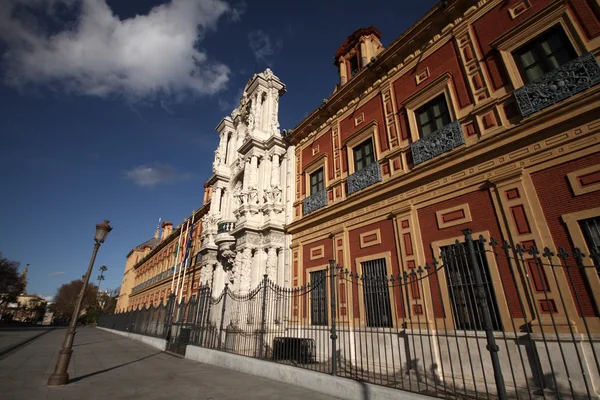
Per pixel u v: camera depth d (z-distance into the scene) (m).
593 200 6.54
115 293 70.12
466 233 5.59
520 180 7.66
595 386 5.84
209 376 8.80
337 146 14.21
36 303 84.69
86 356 12.82
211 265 22.14
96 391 6.82
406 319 9.10
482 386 7.15
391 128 11.66
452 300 8.31
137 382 7.86
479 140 8.61
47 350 14.74
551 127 7.31
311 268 13.56
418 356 8.55
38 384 7.29
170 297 17.50
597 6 7.27
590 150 6.77
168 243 36.94
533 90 7.79
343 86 13.99
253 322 12.75
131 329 25.86
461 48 9.92
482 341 7.44
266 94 20.95
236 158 24.50
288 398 6.49
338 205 12.72
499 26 9.12
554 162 7.24
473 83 9.35
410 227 9.86
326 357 11.15
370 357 9.80
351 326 10.80
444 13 10.41
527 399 6.30
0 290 45.47
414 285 9.27
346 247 12.05
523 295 7.05
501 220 7.82
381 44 16.17
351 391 6.36
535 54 8.23
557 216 6.96
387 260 10.34
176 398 6.38
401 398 5.54
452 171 9.16
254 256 16.14
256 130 19.02
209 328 12.68
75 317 8.09
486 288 7.73
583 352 6.06
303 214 15.04
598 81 6.80
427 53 11.02
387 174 11.30
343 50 16.75
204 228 24.22
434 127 10.30
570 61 7.30
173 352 14.46
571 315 6.34
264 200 16.88
